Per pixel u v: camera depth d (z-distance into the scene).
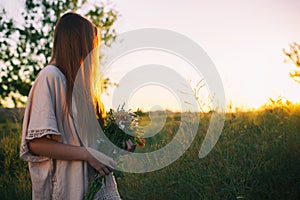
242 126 4.38
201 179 4.05
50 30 6.71
